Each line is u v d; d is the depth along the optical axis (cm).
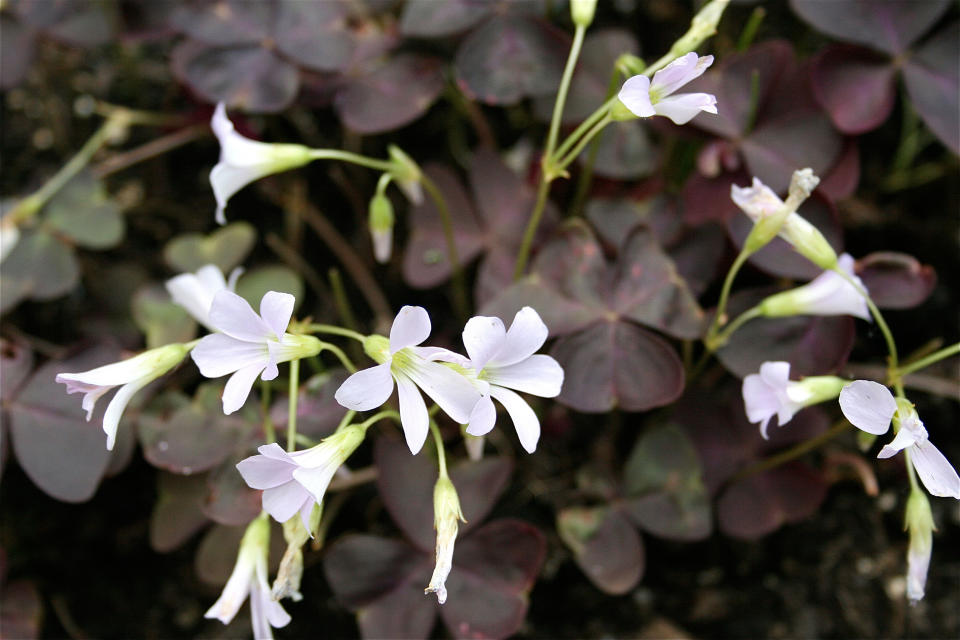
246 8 43
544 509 42
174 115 47
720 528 41
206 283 38
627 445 43
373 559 38
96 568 42
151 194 47
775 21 47
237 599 35
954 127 40
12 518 42
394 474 39
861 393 34
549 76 42
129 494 43
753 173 41
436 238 43
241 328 34
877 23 41
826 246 37
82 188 44
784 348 39
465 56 42
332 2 43
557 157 38
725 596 42
